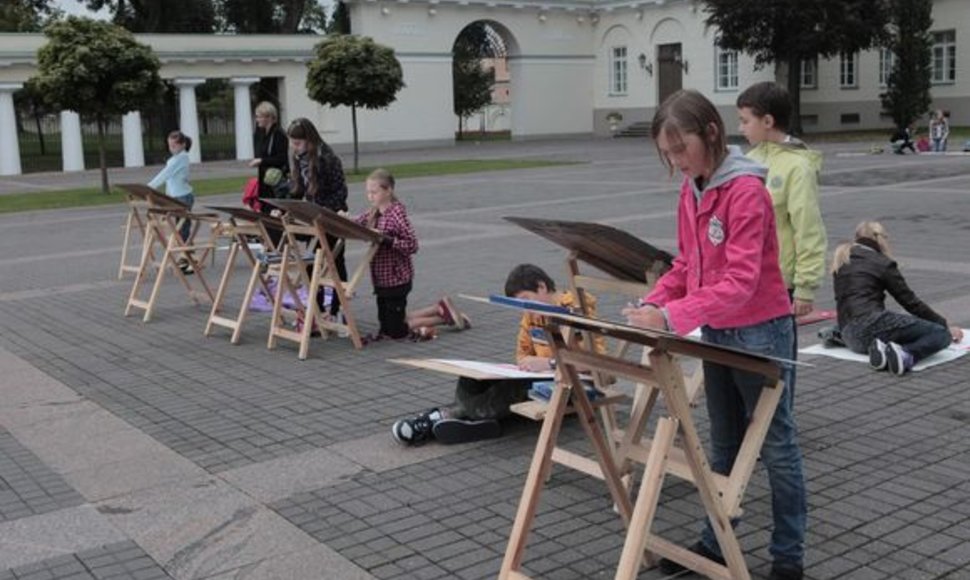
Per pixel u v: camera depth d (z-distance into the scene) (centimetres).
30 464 575
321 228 795
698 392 597
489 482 518
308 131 889
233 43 4125
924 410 604
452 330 881
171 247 1010
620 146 4222
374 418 636
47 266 1418
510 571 373
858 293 721
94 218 2105
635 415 403
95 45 2470
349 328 827
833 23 3847
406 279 844
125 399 706
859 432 569
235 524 479
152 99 2595
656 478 334
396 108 4672
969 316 842
